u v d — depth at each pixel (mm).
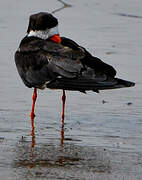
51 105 14789
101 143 12070
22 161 10883
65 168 10562
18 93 15555
